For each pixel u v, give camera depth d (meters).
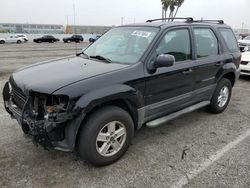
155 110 3.59
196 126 4.35
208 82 4.41
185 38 3.92
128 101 3.15
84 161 3.20
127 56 3.51
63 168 3.05
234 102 5.80
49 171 2.98
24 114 2.79
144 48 3.45
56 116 2.62
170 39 3.69
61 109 2.64
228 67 4.69
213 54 4.46
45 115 2.69
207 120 4.63
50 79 2.86
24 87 2.88
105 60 3.57
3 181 2.78
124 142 3.22
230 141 3.81
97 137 2.90
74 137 2.73
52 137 2.72
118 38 3.98
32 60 13.72
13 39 39.25
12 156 3.27
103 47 4.04
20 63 12.30
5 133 3.90
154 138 3.87
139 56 3.38
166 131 4.13
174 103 3.85
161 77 3.46
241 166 3.14
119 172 2.99
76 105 2.64
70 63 3.54
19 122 3.06
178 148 3.57
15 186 2.71
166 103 3.70
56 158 3.25
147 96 3.37
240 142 3.78
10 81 3.41
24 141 3.66
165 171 3.02
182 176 2.93
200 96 4.37
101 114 2.88
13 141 3.66
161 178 2.89
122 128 3.15
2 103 5.25
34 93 2.75
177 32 3.81
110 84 2.91
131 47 3.63
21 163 3.12
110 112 2.95
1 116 4.56
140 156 3.34
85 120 2.84
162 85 3.52
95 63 3.44
